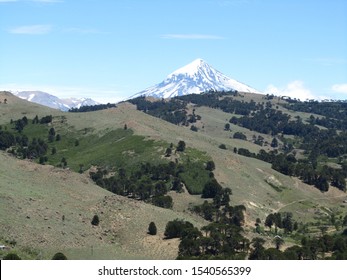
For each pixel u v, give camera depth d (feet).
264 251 345.72
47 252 310.65
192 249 350.43
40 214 378.94
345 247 411.95
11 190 411.95
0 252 264.11
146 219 433.89
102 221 418.51
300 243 467.52
